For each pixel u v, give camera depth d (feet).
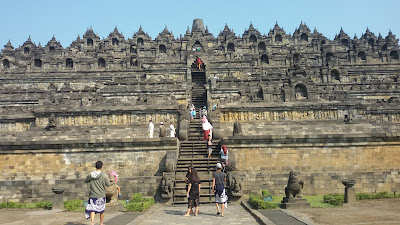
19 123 142.20
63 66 226.38
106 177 48.06
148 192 87.10
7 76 219.20
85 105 142.61
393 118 146.82
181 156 104.58
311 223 52.49
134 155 103.19
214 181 64.13
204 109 144.25
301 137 103.45
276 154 103.91
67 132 123.95
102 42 296.51
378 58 243.19
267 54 233.96
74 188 86.22
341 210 66.23
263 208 68.74
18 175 102.01
